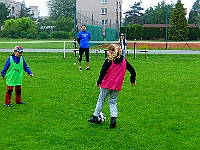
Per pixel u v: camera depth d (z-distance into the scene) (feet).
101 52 92.89
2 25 285.84
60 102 30.22
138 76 45.70
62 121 24.41
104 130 22.44
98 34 140.97
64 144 19.92
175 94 33.68
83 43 52.11
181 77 44.98
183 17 173.58
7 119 24.90
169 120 24.59
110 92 23.20
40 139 20.68
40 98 31.83
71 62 65.41
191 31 175.83
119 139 20.71
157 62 65.87
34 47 124.47
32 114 26.27
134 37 187.52
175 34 173.47
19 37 225.76
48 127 23.00
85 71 51.26
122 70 22.77
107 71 22.65
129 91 34.99
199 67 57.47
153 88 36.78
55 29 247.50
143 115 25.90
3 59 72.49
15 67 28.60
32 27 241.55
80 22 145.48
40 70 52.49
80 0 257.14
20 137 21.02
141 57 77.41
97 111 23.50
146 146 19.60
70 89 36.09
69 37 218.59
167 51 98.43
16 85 28.99
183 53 89.66
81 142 20.22
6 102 28.81
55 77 44.70
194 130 22.33
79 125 23.47
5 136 21.20
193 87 37.58
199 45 130.93
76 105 29.12
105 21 255.09
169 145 19.72
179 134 21.58
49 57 76.74
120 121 24.39
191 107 28.43
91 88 36.68
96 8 255.09
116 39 172.35
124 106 28.68
